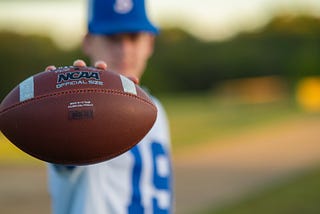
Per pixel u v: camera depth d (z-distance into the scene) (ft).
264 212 22.39
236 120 66.18
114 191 8.20
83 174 7.84
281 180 29.68
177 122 64.39
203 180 30.71
